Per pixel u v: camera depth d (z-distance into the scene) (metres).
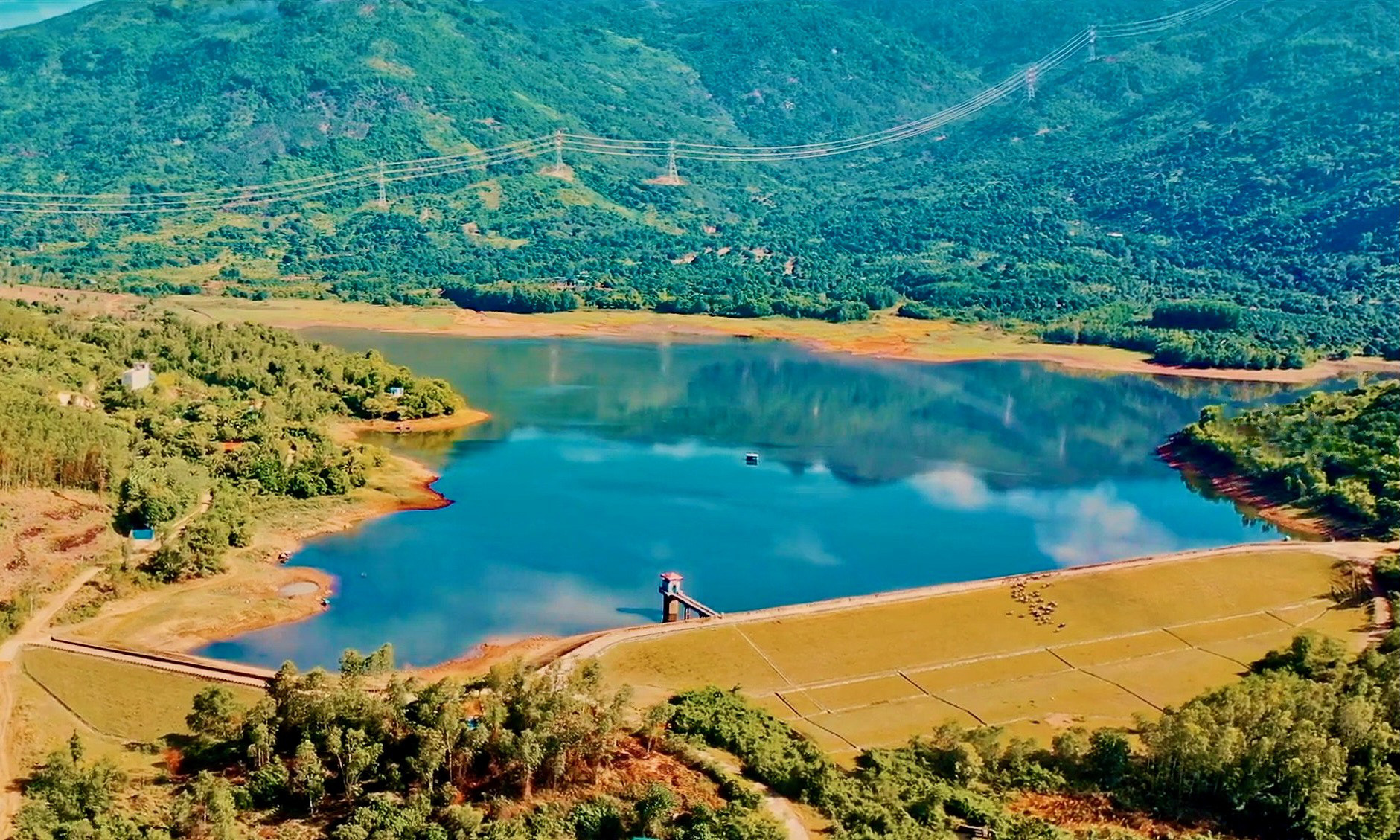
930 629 171.50
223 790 113.50
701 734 132.50
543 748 118.75
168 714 137.75
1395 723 135.38
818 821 117.75
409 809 112.81
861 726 142.50
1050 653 166.50
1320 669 155.88
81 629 163.50
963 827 117.88
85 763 120.88
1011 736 141.00
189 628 169.12
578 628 176.25
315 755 116.81
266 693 139.75
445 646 169.00
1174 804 126.31
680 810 116.19
